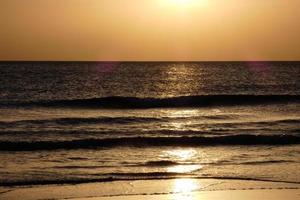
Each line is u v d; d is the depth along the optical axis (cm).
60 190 1709
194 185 1781
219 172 1984
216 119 3494
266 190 1708
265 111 3988
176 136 2728
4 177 1870
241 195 1639
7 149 2453
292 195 1641
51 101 4397
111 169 2025
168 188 1739
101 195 1647
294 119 3403
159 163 2148
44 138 2716
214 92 6000
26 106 4159
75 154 2341
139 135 2852
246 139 2695
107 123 3256
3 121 3225
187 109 4184
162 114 3778
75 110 4012
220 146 2603
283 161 2194
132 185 1783
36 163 2120
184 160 2222
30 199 1599
